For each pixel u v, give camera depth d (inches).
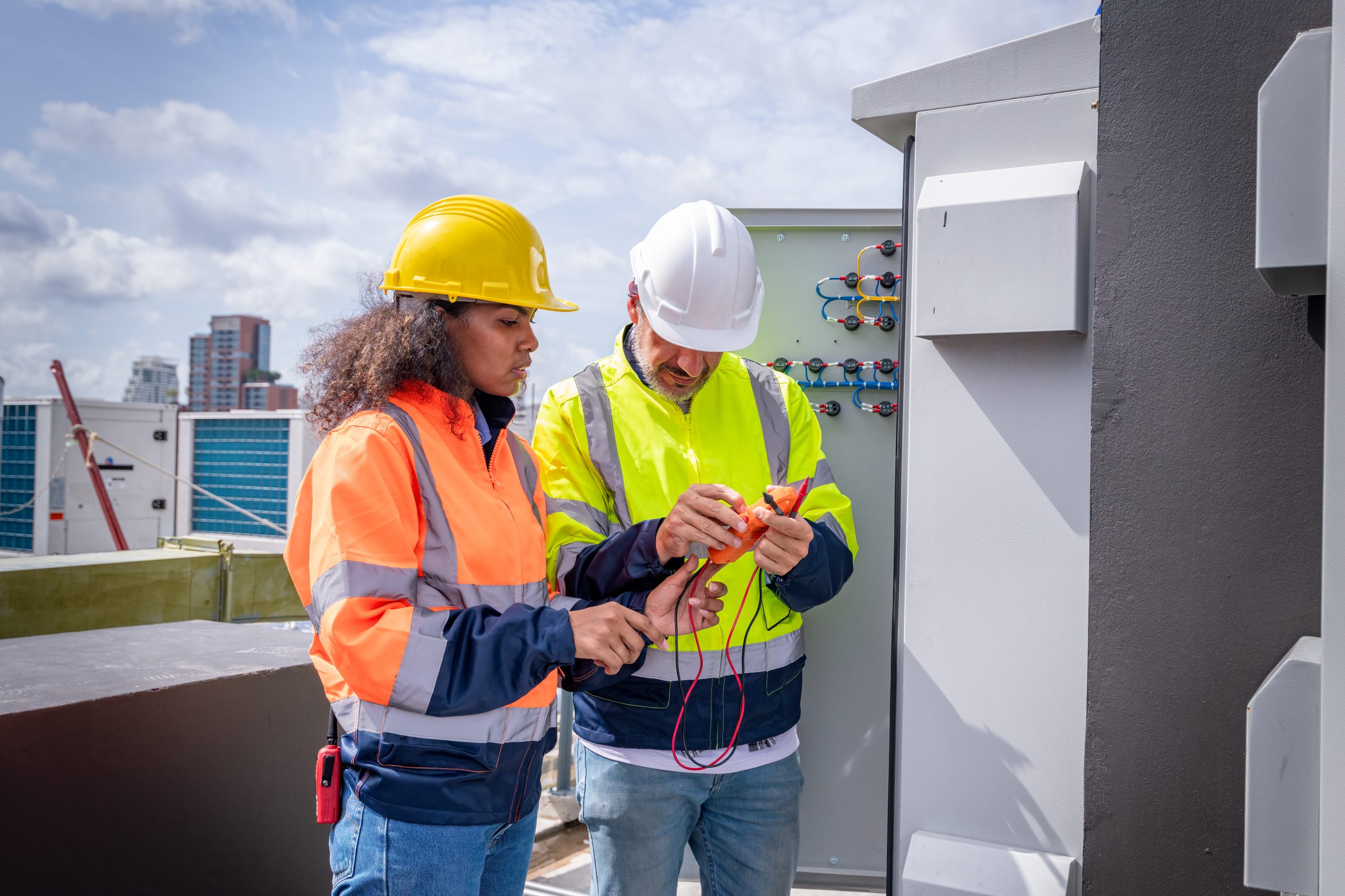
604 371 66.6
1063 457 57.5
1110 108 46.6
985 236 57.1
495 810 47.3
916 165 62.4
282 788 79.4
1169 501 45.7
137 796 67.8
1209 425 44.9
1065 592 57.4
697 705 60.8
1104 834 47.7
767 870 64.0
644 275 63.2
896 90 63.0
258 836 77.3
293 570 48.6
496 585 48.8
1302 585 43.4
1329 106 35.7
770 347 88.1
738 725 61.5
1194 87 45.1
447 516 47.5
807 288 87.6
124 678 72.4
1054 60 58.6
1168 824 46.5
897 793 64.2
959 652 59.7
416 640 43.2
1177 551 45.6
